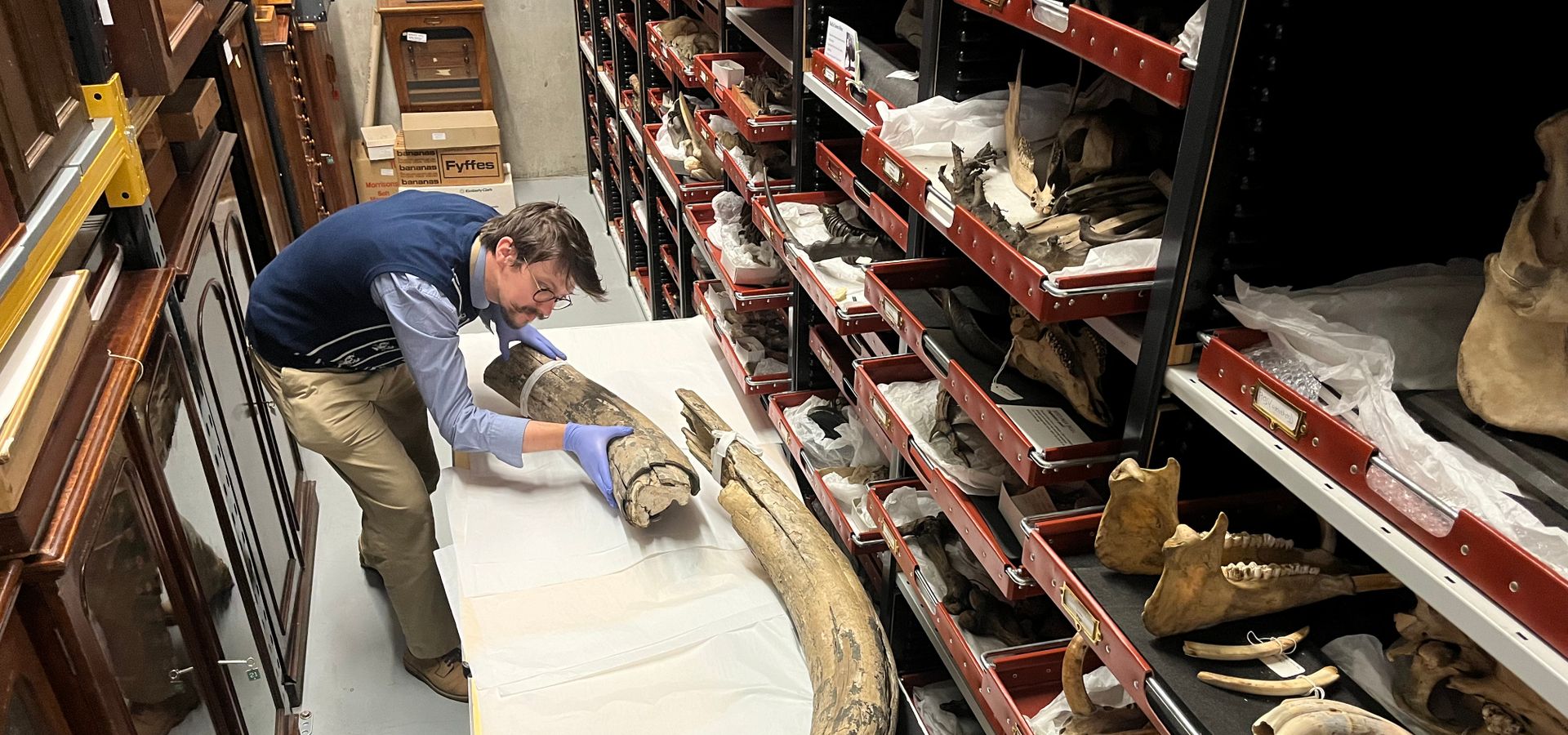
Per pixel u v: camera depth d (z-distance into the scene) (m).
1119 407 1.40
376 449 2.24
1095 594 1.17
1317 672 1.05
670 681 1.60
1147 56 1.05
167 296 1.79
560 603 1.75
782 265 2.56
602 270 4.88
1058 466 1.29
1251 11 0.94
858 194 1.98
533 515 1.98
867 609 1.66
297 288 2.11
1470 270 1.08
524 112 5.87
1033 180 1.47
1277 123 1.01
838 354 2.30
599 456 1.98
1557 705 0.70
